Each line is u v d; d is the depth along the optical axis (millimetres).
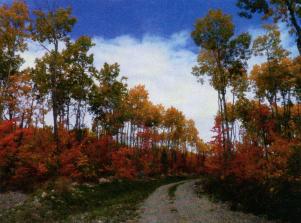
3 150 27297
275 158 24500
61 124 34406
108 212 19312
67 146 34344
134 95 58438
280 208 18781
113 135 48594
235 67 33469
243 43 32281
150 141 67438
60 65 31109
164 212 19656
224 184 29594
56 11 26609
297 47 15828
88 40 32594
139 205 22891
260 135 35906
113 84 44562
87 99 41094
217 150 36688
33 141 30547
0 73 30516
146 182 47594
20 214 17375
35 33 26812
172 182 54781
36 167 27984
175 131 82312
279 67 32344
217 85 34250
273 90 34344
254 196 21969
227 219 17703
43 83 32531
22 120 31375
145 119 68000
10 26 26734
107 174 41094
